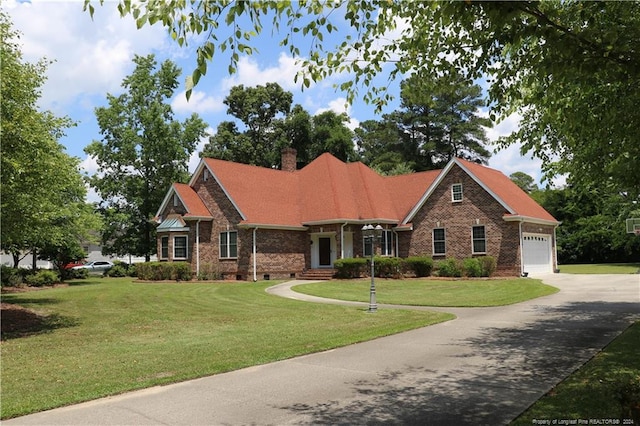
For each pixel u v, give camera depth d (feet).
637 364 27.81
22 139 42.34
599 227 151.53
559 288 77.92
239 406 22.76
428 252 107.24
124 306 62.54
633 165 24.75
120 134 141.79
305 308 59.00
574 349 33.45
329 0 19.19
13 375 28.40
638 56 17.78
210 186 111.14
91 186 141.90
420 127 221.46
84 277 130.52
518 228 95.66
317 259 111.24
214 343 37.81
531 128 34.76
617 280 88.07
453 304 61.46
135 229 145.38
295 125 187.52
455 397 23.49
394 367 29.89
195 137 148.36
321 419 20.88
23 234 48.01
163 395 24.62
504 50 23.95
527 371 27.99
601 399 21.53
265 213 106.83
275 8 17.08
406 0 22.40
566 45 17.21
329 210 106.52
